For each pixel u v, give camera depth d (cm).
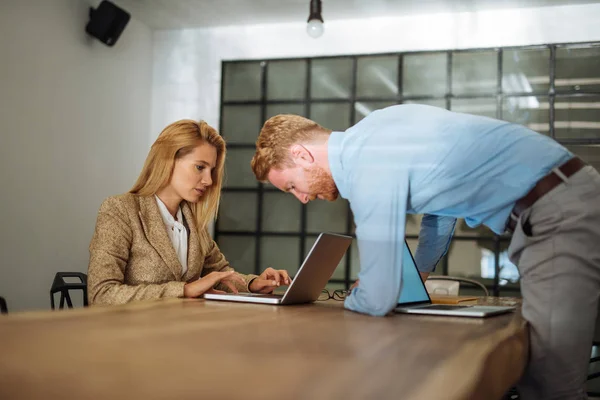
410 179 130
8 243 375
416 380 57
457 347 80
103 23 441
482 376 63
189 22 522
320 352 72
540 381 124
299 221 510
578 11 460
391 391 52
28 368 57
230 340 79
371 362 66
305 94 514
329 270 166
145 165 192
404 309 138
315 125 154
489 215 135
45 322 92
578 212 125
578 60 459
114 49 482
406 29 494
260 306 142
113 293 159
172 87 534
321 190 156
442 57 486
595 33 456
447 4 472
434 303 177
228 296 155
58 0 419
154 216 185
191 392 48
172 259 181
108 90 475
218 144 201
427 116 134
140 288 160
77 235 439
